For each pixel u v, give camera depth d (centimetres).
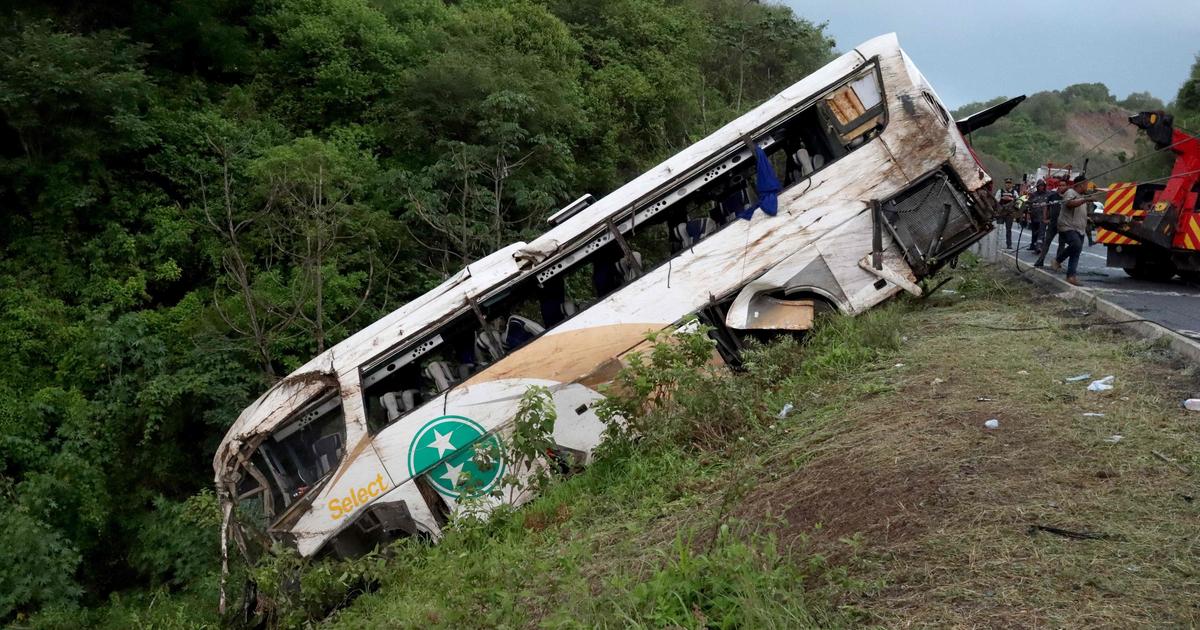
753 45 3244
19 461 1298
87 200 1576
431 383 1038
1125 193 1488
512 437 869
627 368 909
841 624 389
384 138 2028
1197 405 598
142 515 1336
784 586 421
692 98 2753
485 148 1881
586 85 2617
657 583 451
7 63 1518
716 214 1078
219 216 1719
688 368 852
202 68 2127
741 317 999
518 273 1011
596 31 2950
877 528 482
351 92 2111
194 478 1405
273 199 1567
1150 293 1290
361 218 1723
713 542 493
